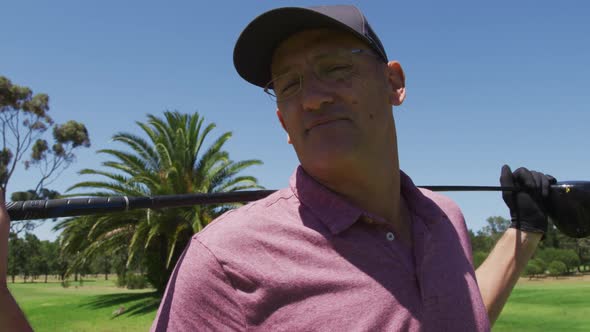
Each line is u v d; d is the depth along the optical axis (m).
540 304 15.68
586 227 2.53
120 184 18.88
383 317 1.45
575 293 19.39
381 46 1.78
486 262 2.47
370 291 1.47
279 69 1.75
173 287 1.49
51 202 1.46
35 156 34.03
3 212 1.26
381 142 1.72
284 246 1.49
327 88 1.64
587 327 11.16
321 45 1.68
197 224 18.16
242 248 1.48
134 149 20.70
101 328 15.26
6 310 1.20
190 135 21.30
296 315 1.41
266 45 1.75
